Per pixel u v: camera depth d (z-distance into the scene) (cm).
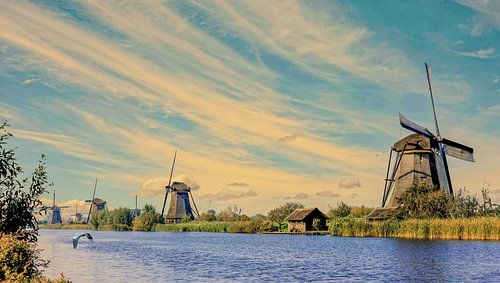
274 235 11256
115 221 18100
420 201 8400
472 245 5928
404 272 3616
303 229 11369
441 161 9125
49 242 8588
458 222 7188
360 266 4044
